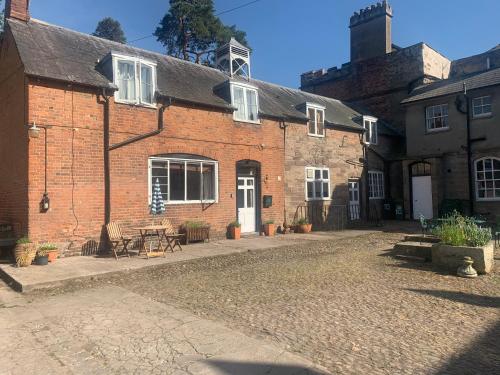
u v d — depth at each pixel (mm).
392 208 21969
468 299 6512
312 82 30406
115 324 5586
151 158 12805
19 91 11328
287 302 6512
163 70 15141
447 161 20141
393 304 6285
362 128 20984
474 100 19406
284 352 4441
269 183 16453
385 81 26000
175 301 6773
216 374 3967
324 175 19000
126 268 9391
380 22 26938
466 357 4289
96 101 11719
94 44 14156
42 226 10562
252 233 16016
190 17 33156
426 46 24516
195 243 13633
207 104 14156
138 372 4082
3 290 7996
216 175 14562
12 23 12273
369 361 4227
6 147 12391
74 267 9484
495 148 18328
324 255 11312
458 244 8867
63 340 5039
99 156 11703
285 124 17219
